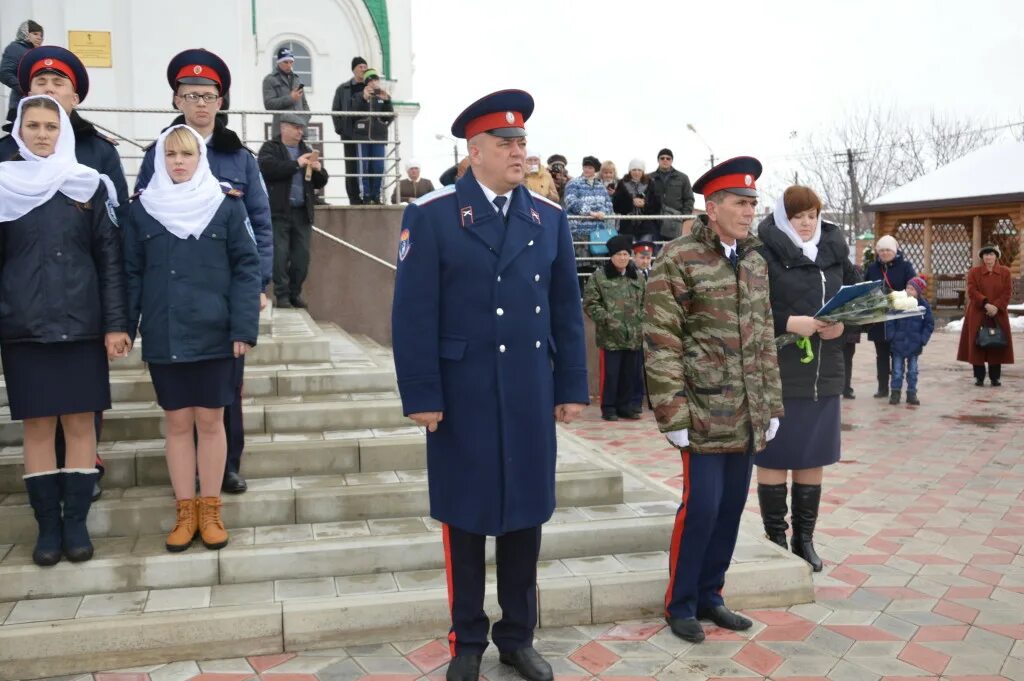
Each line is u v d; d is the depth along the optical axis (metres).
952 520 5.54
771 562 4.17
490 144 3.24
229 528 4.25
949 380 11.98
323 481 4.57
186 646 3.52
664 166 11.21
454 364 3.28
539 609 3.85
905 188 22.67
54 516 3.83
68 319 3.68
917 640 3.73
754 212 3.72
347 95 10.52
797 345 4.33
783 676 3.41
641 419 9.39
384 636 3.69
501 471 3.25
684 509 3.71
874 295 4.06
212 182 3.96
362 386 5.67
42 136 3.70
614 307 9.16
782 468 4.45
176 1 8.88
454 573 3.38
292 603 3.66
